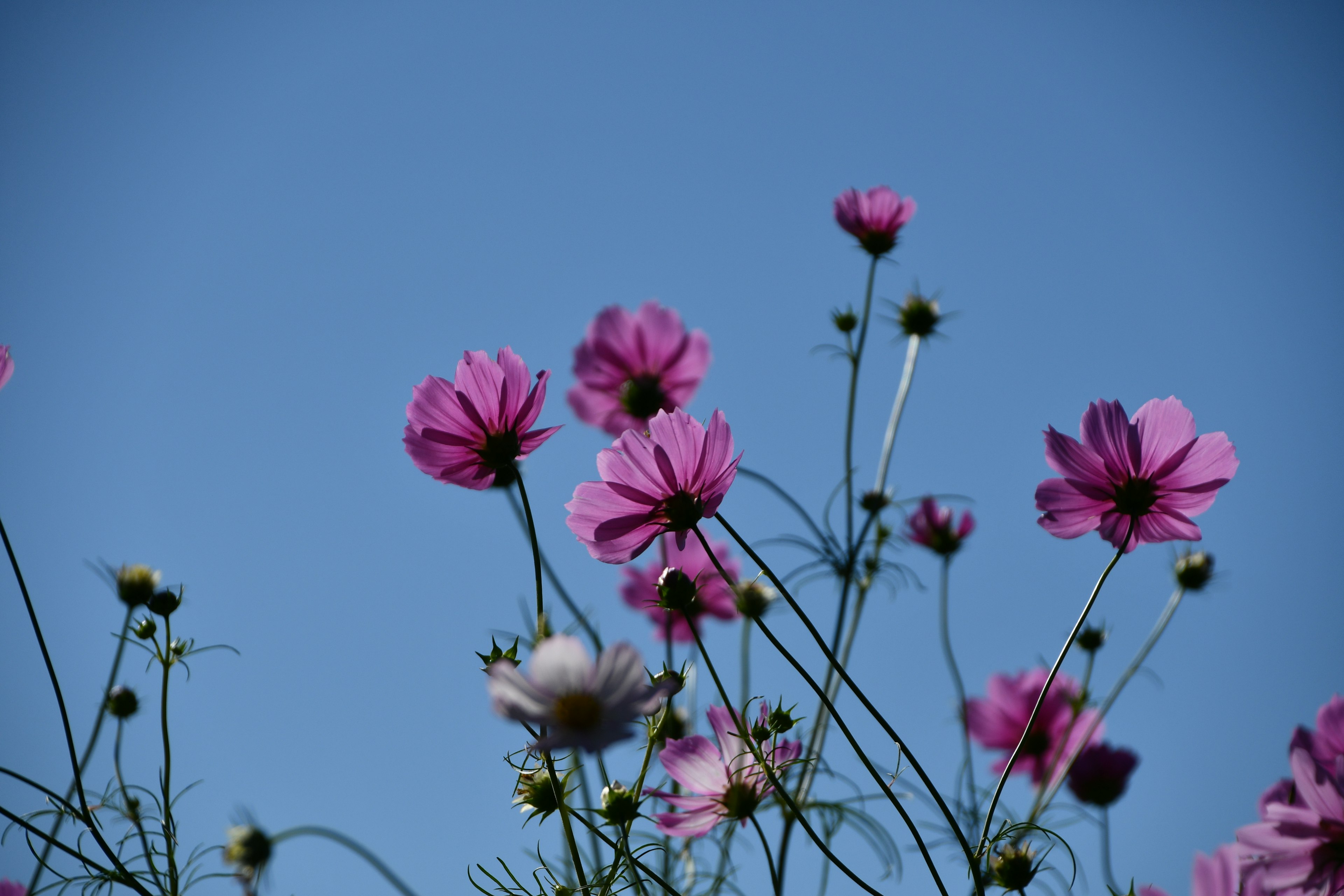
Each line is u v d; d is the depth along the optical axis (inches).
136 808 48.3
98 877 43.3
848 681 40.4
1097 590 41.7
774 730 43.4
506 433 43.7
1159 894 40.9
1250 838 40.2
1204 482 42.5
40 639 43.1
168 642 46.3
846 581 53.2
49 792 42.9
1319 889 39.9
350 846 47.8
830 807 49.3
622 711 38.8
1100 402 43.1
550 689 38.9
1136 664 53.1
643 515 42.7
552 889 43.9
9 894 45.2
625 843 42.2
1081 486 42.9
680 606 42.1
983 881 42.2
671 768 42.9
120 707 49.6
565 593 52.1
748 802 42.5
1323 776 40.1
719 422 42.9
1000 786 40.3
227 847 46.4
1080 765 53.4
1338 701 42.8
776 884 42.1
